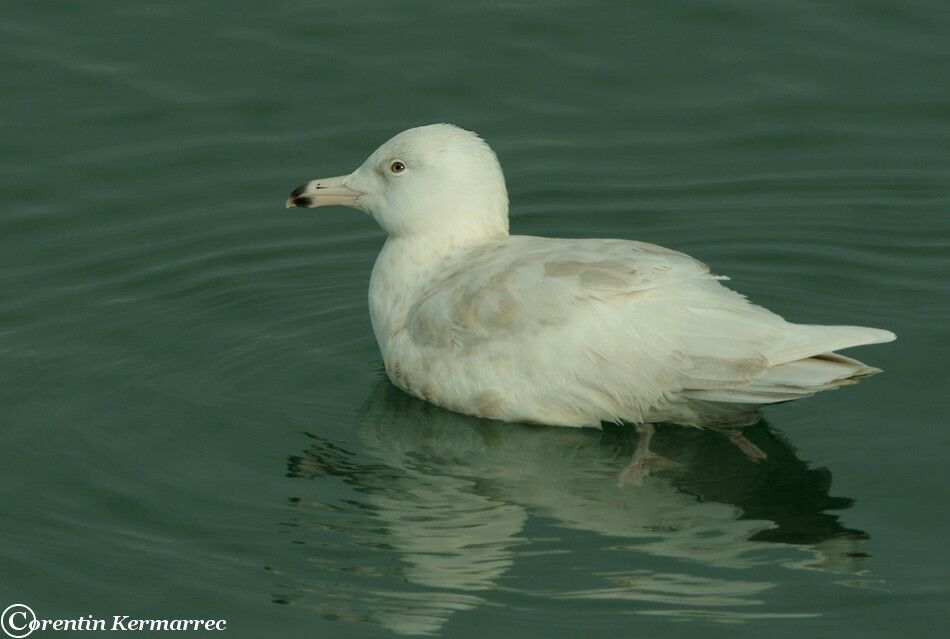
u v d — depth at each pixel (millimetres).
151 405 14742
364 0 20734
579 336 13438
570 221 17875
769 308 16188
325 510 13117
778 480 13430
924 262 16969
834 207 17922
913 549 12359
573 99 19359
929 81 19328
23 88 19359
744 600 11781
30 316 16250
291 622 11719
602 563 12297
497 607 11758
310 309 16531
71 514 13086
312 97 19328
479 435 14219
